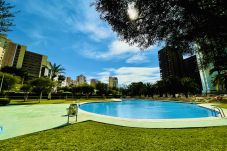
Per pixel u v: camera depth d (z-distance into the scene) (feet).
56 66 180.75
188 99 130.31
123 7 12.44
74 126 25.57
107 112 72.90
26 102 84.07
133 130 23.43
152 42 14.03
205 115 60.80
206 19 10.12
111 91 216.54
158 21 12.46
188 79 188.24
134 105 111.55
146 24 13.05
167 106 102.01
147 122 30.55
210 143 16.97
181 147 15.72
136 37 14.19
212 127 25.48
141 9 12.06
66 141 17.15
